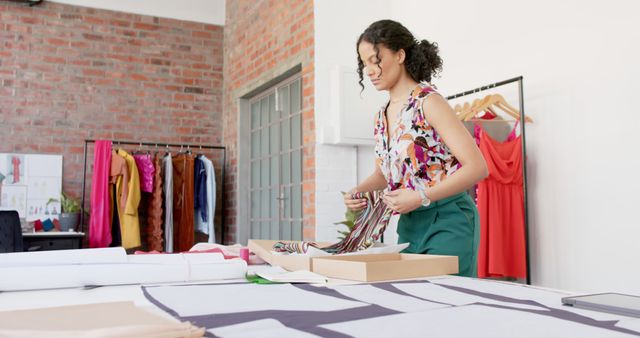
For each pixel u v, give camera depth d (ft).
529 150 9.56
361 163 13.19
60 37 17.17
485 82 10.63
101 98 17.54
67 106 17.08
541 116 9.39
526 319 2.21
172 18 18.76
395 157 5.31
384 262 3.72
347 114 12.59
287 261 4.44
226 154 18.89
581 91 8.75
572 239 8.76
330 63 13.02
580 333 1.96
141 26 18.28
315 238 12.53
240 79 17.74
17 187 16.19
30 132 16.56
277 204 15.75
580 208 8.66
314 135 12.80
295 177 14.70
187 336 1.86
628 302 2.48
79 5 17.48
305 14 13.38
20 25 16.74
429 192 4.71
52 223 16.06
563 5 9.09
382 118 5.62
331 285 3.44
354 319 2.24
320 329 2.04
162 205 16.81
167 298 2.91
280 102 15.67
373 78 5.37
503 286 3.31
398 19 13.51
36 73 16.80
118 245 15.69
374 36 5.22
